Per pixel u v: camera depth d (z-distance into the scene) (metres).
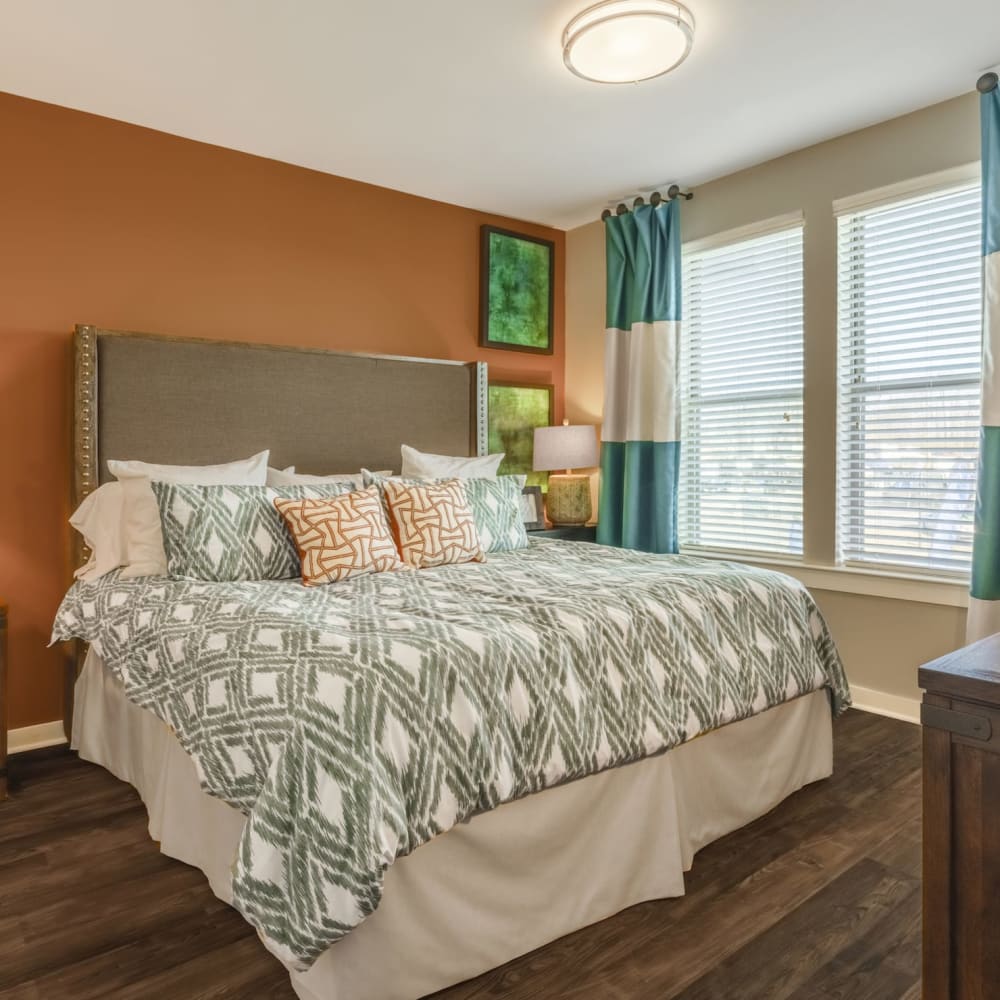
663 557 3.02
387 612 1.98
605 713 1.85
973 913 0.94
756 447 3.83
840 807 2.41
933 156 3.11
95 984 1.59
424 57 2.69
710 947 1.72
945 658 1.02
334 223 3.80
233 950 1.70
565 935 1.76
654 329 3.98
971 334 3.06
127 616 2.32
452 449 4.05
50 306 3.03
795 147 3.52
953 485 3.13
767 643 2.34
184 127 3.25
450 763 1.53
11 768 2.79
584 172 3.79
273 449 3.43
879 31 2.56
